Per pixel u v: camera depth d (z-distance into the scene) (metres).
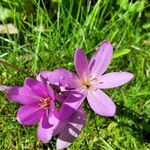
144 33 0.29
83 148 0.24
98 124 0.24
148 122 0.25
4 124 0.24
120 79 0.18
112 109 0.17
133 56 0.28
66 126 0.18
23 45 0.27
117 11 0.29
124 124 0.24
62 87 0.18
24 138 0.24
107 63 0.19
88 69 0.19
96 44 0.27
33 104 0.18
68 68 0.26
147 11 0.30
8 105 0.25
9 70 0.26
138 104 0.26
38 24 0.29
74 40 0.27
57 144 0.18
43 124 0.17
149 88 0.26
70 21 0.28
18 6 0.28
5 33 0.28
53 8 0.29
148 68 0.27
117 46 0.27
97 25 0.29
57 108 0.18
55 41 0.27
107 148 0.23
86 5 0.30
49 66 0.26
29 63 0.27
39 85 0.17
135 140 0.24
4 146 0.24
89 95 0.18
